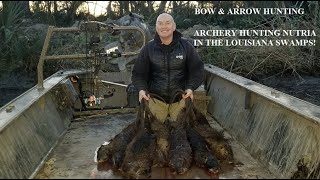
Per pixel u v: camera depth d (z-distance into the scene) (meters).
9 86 7.56
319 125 3.18
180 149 3.35
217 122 5.54
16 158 3.49
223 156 3.69
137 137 3.46
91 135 4.79
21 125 3.85
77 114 5.73
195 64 4.21
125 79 6.38
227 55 8.31
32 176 3.45
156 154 3.41
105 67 7.13
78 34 9.12
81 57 5.43
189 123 3.96
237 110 5.04
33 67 8.25
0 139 3.38
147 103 3.90
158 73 4.23
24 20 10.66
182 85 4.32
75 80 5.92
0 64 7.96
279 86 7.15
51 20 11.62
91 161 3.79
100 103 5.77
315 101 6.12
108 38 8.37
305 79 7.54
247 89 4.62
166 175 3.14
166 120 4.11
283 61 7.86
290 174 3.38
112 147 3.64
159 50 4.14
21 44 8.34
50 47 8.42
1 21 8.76
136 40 6.59
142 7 13.33
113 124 5.29
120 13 13.09
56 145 4.38
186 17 12.55
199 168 3.35
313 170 3.20
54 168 3.64
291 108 3.64
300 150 3.43
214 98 6.03
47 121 4.53
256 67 7.80
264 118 4.24
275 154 3.73
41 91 4.72
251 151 4.16
